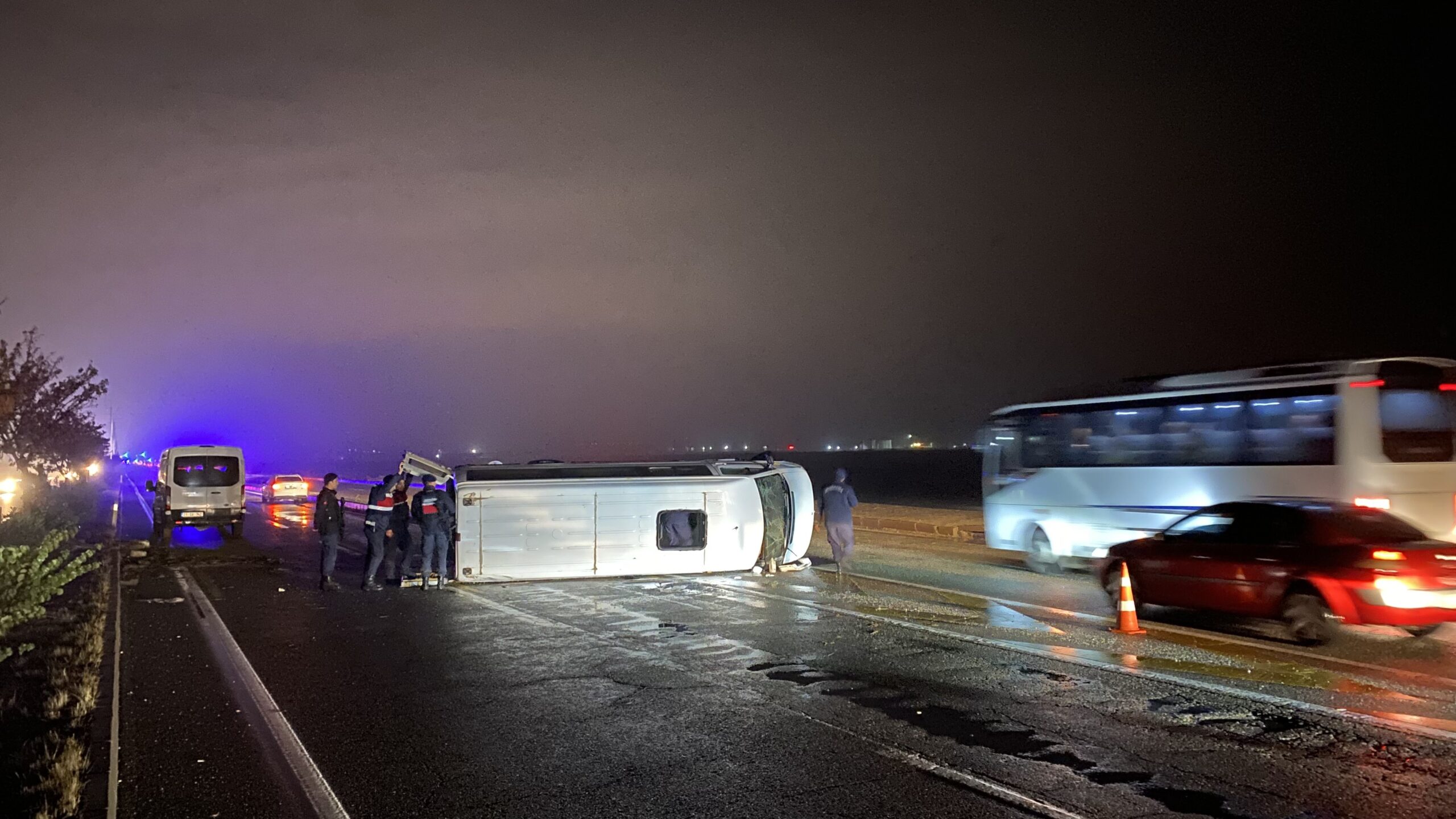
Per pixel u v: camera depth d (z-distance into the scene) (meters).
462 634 11.68
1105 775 6.26
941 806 5.75
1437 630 11.13
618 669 9.58
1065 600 13.77
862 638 10.99
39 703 8.22
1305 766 6.39
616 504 16.34
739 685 8.81
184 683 9.21
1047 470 18.27
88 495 40.16
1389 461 13.11
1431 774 6.21
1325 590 10.04
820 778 6.28
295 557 21.48
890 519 27.44
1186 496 15.55
